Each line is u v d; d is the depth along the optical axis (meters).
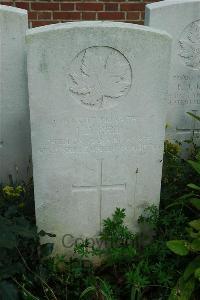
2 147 1.31
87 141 1.01
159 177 1.09
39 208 1.08
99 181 1.07
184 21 1.27
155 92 0.98
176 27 1.28
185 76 1.35
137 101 0.98
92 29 0.89
